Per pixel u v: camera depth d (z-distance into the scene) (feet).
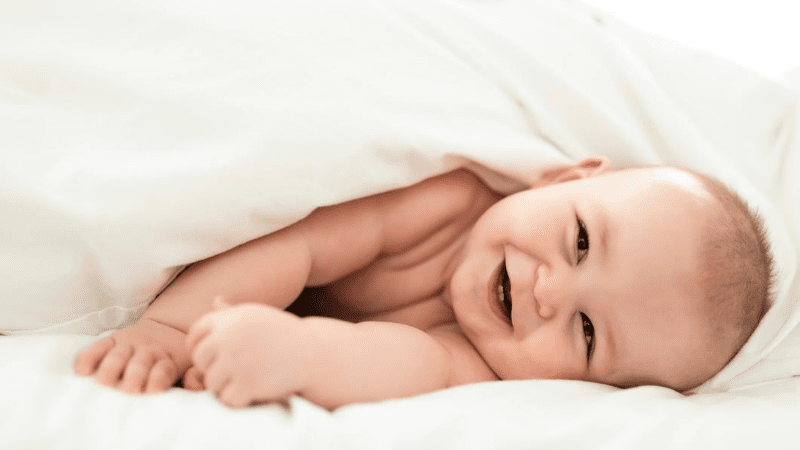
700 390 2.69
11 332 2.28
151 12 2.37
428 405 1.78
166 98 2.25
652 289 2.38
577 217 2.54
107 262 2.11
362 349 2.00
